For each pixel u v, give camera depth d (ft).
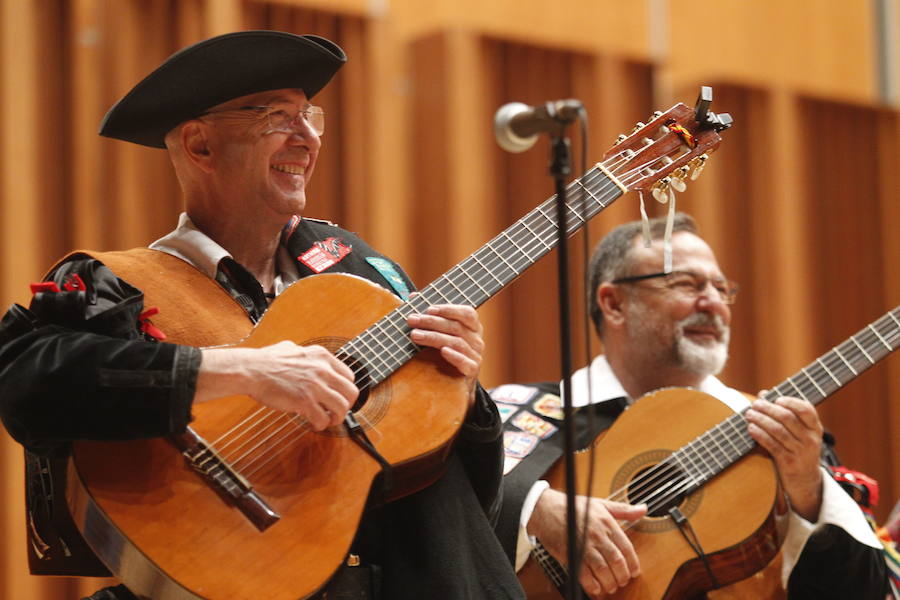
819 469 22.31
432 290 17.07
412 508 16.69
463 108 43.24
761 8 51.83
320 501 15.43
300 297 16.97
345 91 41.32
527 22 46.37
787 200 50.39
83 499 15.44
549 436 23.71
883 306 52.13
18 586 33.58
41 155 35.37
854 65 53.72
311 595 14.83
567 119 15.61
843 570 22.49
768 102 50.55
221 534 15.06
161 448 15.62
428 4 44.55
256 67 17.78
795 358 49.73
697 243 25.40
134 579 15.06
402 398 16.19
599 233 44.55
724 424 22.56
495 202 43.50
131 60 36.86
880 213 52.65
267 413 16.10
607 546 21.06
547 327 42.93
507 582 16.61
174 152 18.52
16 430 15.21
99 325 15.90
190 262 17.88
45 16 35.86
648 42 49.06
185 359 15.05
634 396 25.46
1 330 16.21
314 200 40.29
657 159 18.45
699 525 21.70
